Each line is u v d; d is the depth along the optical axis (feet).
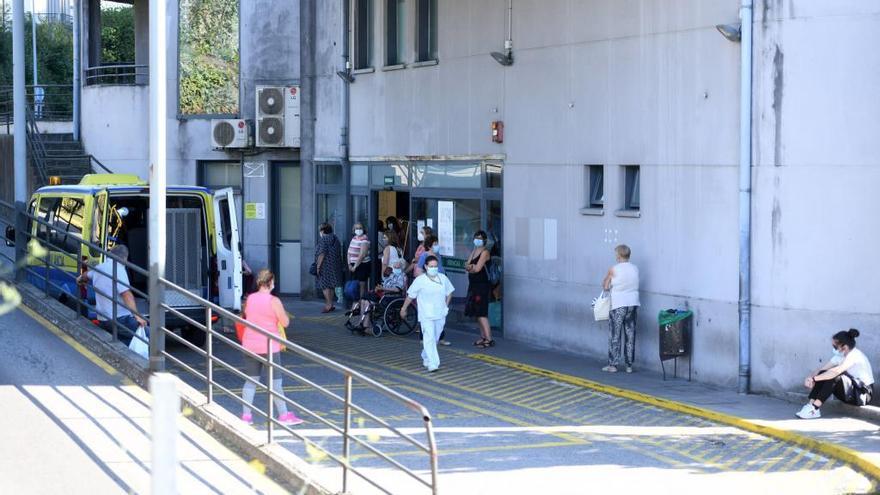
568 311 60.34
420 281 56.24
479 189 67.15
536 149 62.08
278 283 89.51
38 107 118.01
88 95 94.84
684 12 51.93
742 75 48.85
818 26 46.88
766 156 48.42
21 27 61.72
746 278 49.24
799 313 47.85
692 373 52.37
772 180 48.29
